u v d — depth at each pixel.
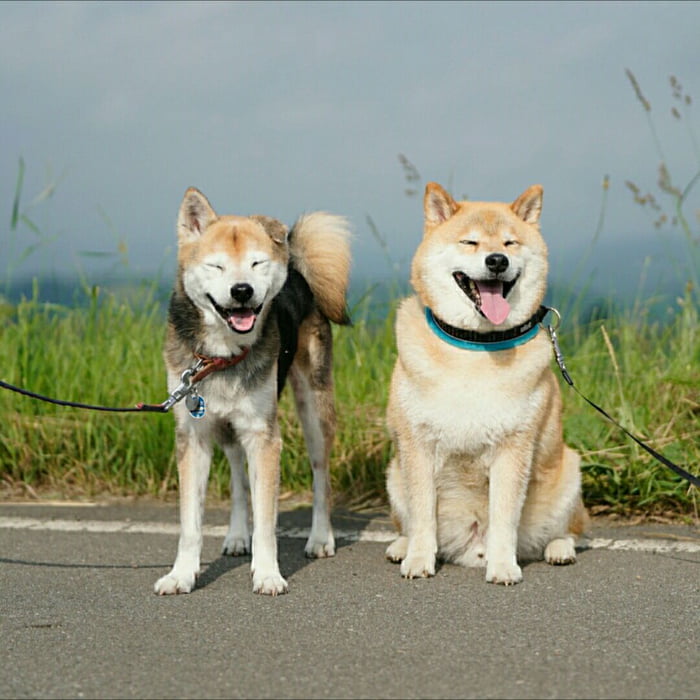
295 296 6.02
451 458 5.28
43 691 3.38
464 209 5.34
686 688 3.35
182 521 4.93
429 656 3.71
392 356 8.15
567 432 6.84
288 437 7.36
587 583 4.88
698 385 7.10
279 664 3.63
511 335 5.14
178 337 5.12
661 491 6.36
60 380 7.85
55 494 7.27
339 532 6.22
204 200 5.25
